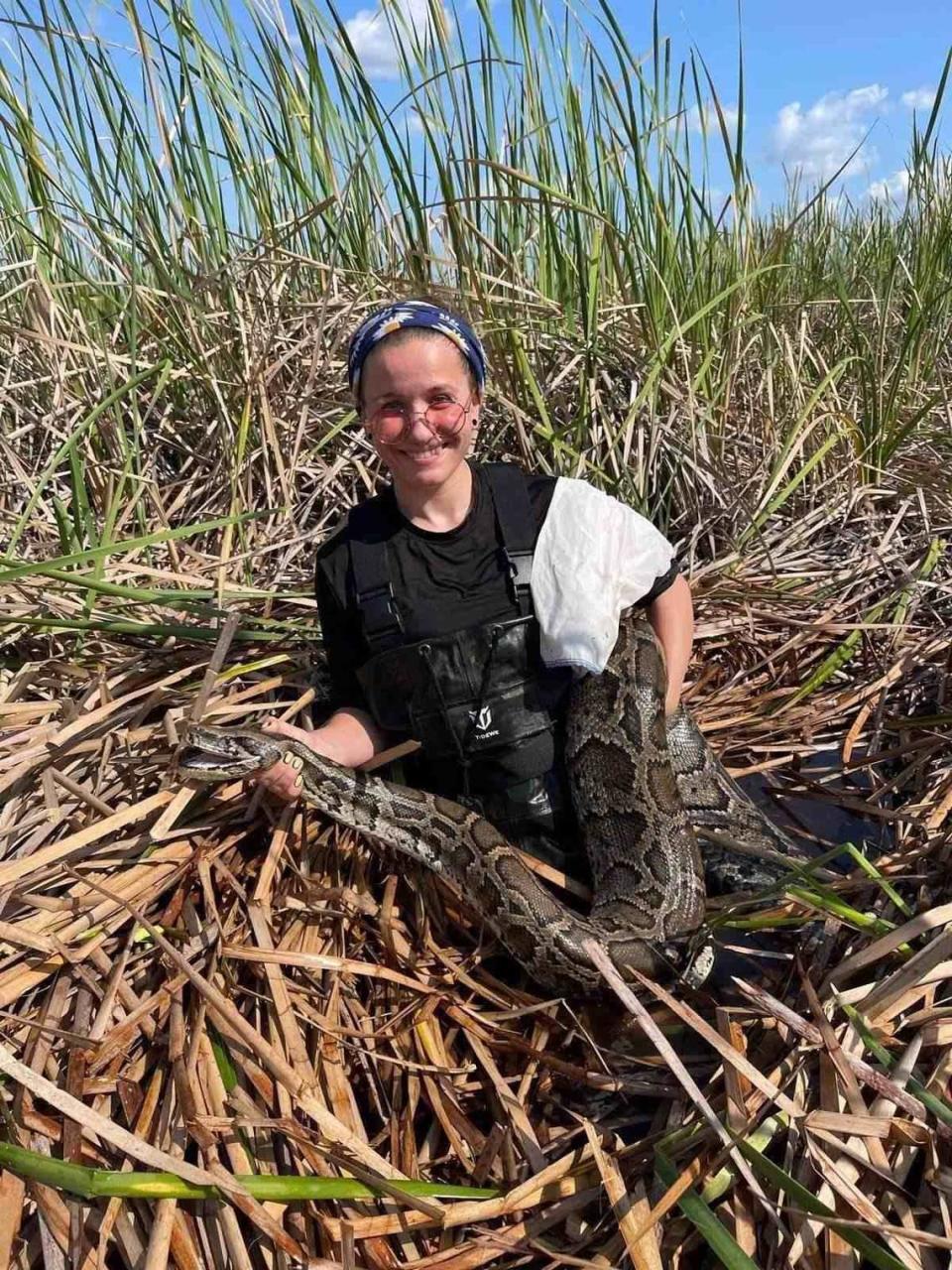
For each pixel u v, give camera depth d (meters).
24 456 1.87
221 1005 0.91
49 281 1.86
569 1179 0.85
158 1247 0.77
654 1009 1.04
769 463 1.89
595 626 1.11
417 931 1.14
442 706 1.14
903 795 1.33
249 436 1.78
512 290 1.85
